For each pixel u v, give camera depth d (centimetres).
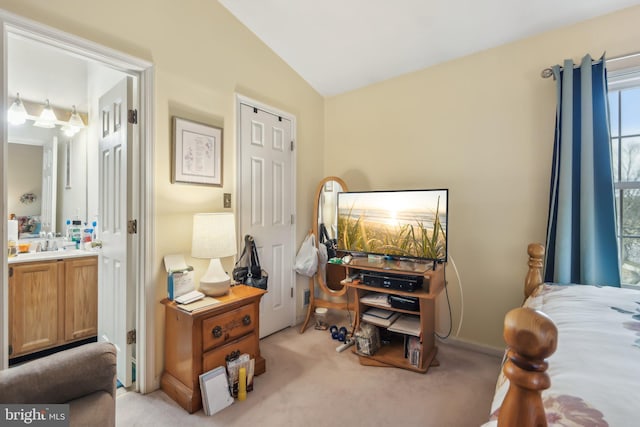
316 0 210
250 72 251
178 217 201
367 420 163
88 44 160
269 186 272
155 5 189
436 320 260
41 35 147
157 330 191
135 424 159
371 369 216
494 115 235
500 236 234
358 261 252
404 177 280
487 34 223
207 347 177
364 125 307
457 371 212
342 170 323
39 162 283
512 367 57
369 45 249
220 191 228
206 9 218
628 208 198
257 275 240
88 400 107
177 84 201
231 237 197
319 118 330
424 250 225
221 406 171
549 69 207
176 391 177
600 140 189
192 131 208
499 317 235
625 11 190
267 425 159
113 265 208
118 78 235
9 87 252
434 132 264
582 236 188
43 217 285
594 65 192
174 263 195
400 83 284
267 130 270
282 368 217
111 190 209
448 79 257
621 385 71
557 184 200
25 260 222
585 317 118
